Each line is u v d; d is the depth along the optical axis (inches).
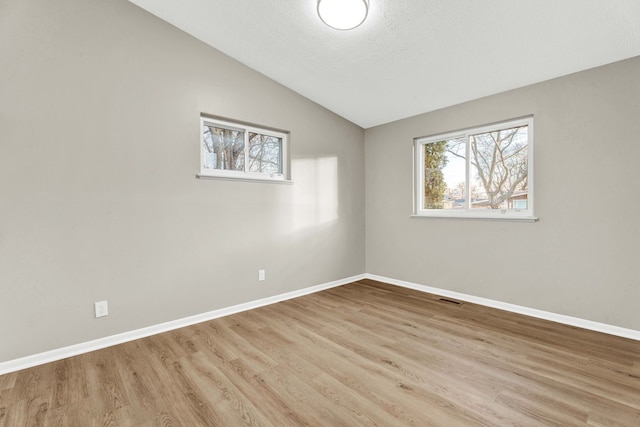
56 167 82.9
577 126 99.2
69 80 84.5
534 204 109.2
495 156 122.1
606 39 84.0
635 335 90.6
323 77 123.7
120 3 92.6
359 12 84.6
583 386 67.7
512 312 115.2
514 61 98.3
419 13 85.6
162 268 100.7
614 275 93.8
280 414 60.1
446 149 138.1
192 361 80.7
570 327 100.2
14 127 77.4
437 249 138.6
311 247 143.2
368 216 167.8
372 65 112.1
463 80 112.6
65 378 73.1
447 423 57.0
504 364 77.6
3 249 76.4
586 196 98.1
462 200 132.7
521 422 56.9
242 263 119.7
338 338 94.2
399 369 76.0
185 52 105.1
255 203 123.4
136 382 71.1
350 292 143.7
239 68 118.1
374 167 164.1
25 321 79.1
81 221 86.7
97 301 89.1
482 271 124.0
